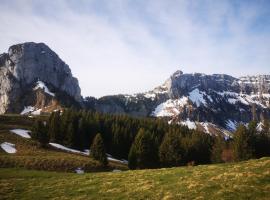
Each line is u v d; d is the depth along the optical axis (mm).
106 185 34562
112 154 118500
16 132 104125
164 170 41438
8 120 130625
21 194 33094
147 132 92938
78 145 113750
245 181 28984
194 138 109062
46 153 81938
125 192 30938
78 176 41625
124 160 115625
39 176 42250
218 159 99000
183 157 93562
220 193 26531
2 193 33500
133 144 89125
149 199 27859
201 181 31297
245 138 85562
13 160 66562
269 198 24297
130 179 36594
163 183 32781
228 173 32969
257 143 97125
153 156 89688
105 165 81312
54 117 116125
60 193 32719
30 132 109000
